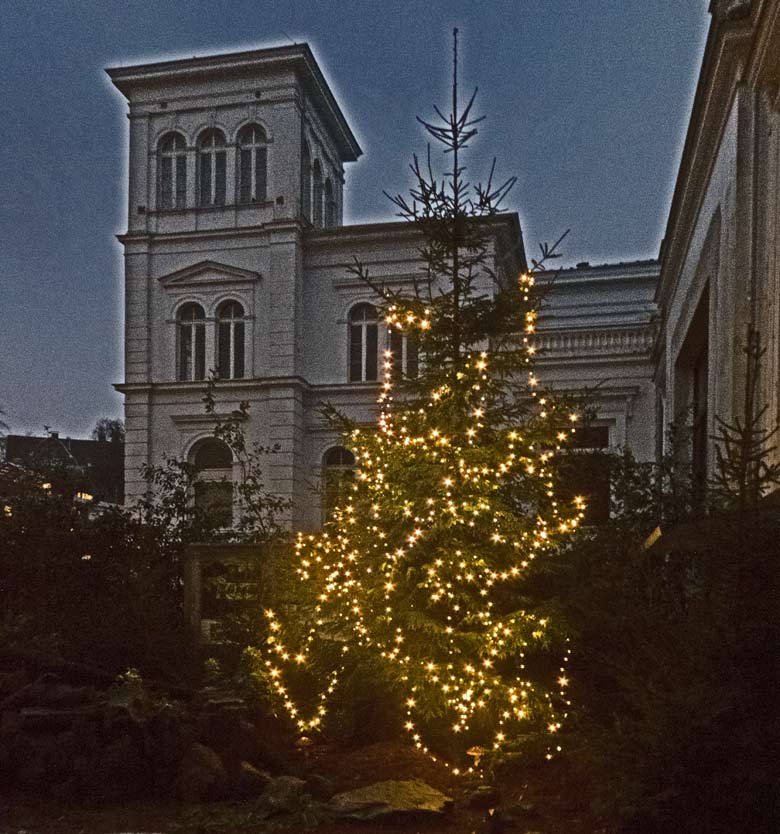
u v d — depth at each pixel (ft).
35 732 15.64
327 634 21.21
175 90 80.84
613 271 88.22
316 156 87.35
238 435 34.35
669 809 11.30
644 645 13.76
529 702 17.98
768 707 10.89
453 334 21.06
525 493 20.62
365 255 77.20
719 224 27.09
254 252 77.87
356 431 21.72
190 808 14.53
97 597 24.94
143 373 78.18
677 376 44.57
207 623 23.52
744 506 12.44
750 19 21.90
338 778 16.30
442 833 13.70
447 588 19.24
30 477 30.14
